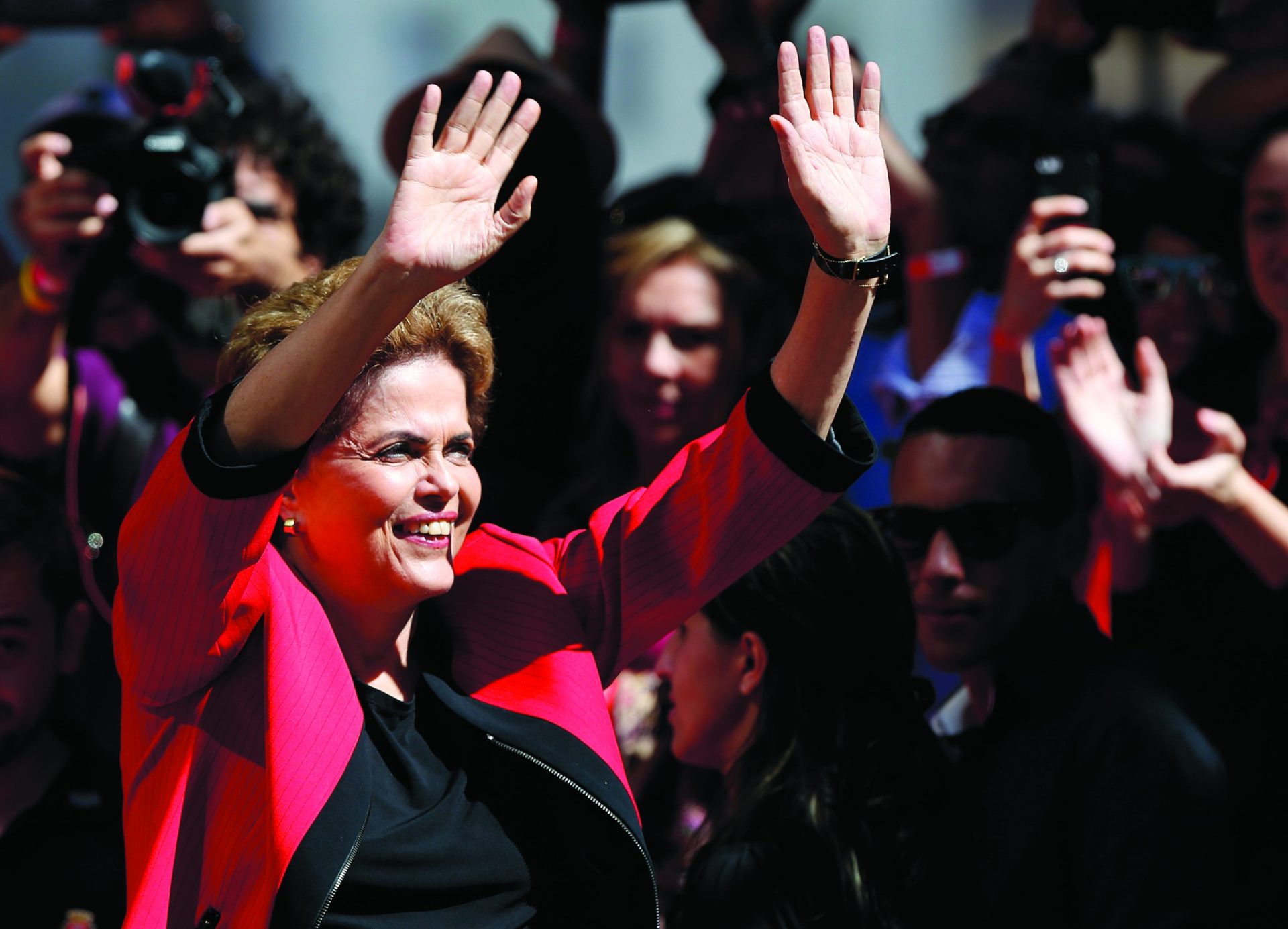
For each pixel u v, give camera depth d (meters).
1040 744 9.17
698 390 12.98
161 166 12.02
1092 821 8.88
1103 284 13.42
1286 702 10.88
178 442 6.38
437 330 6.84
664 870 10.35
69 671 11.18
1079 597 12.00
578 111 14.46
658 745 11.21
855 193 6.80
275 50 22.14
